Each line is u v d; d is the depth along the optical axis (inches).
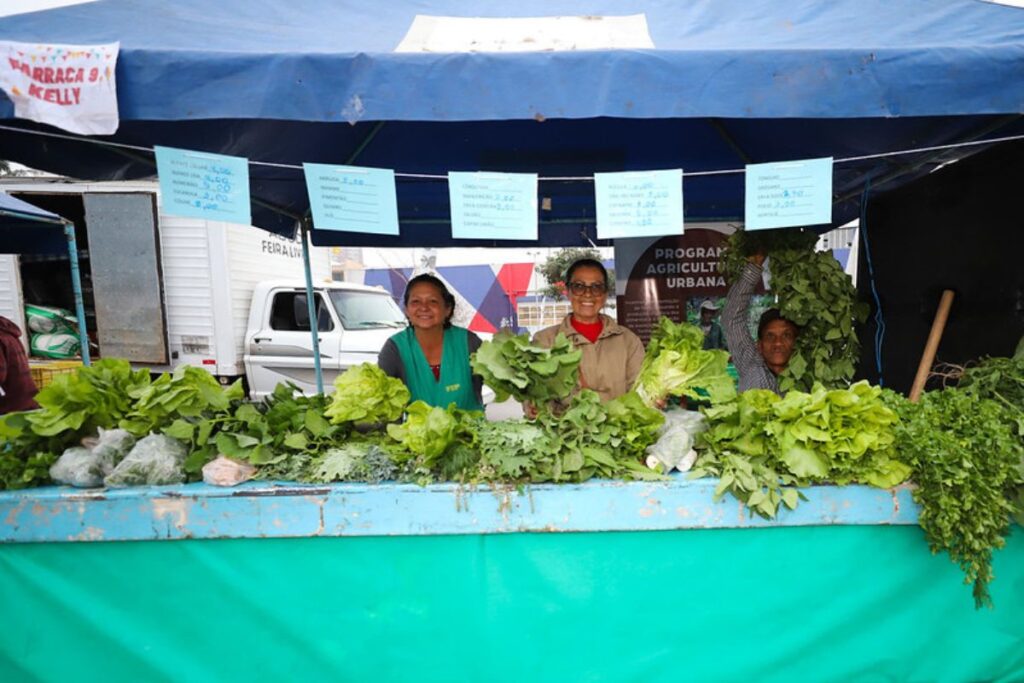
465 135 111.2
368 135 109.6
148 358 221.1
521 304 455.8
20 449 64.6
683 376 67.6
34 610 61.2
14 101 55.3
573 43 62.9
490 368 63.1
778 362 96.9
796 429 59.9
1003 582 62.8
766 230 94.2
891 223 124.0
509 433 62.4
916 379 95.1
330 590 61.1
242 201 58.0
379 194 58.8
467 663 62.3
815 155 114.9
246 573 60.9
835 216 145.6
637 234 59.6
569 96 56.6
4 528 59.0
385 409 67.9
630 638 62.1
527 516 59.1
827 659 62.6
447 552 60.7
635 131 110.7
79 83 54.8
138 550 60.5
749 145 116.8
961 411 60.3
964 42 60.2
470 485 59.5
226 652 61.9
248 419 66.8
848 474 59.6
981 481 54.7
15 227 171.8
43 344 239.8
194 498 58.9
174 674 61.6
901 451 59.8
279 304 230.8
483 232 59.6
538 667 62.2
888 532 60.7
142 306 219.3
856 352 94.2
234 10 74.0
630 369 91.3
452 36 64.7
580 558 60.9
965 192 100.1
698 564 61.1
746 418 62.0
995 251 93.1
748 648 62.4
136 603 61.4
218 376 223.1
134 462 61.2
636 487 58.9
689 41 65.1
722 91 56.5
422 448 62.0
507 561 60.9
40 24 63.2
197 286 219.6
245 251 234.2
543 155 122.9
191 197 56.5
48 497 58.9
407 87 56.4
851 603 61.5
